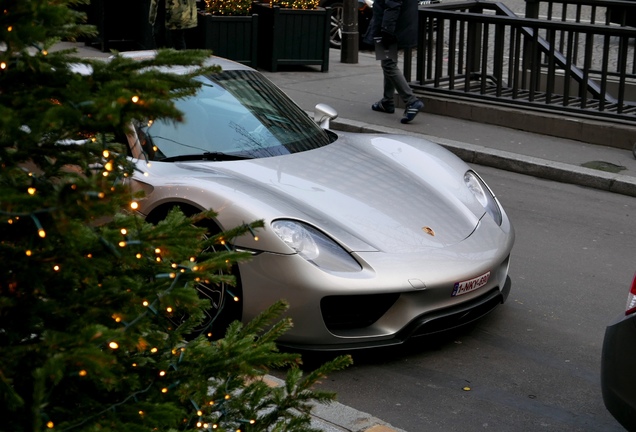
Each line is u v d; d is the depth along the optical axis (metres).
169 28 12.59
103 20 14.27
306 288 4.50
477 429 4.20
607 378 3.63
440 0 15.81
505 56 15.86
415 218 5.16
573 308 5.81
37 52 1.99
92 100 1.85
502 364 4.92
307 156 5.63
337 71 14.27
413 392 4.54
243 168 5.24
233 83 6.05
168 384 2.21
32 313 1.96
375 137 6.35
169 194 4.82
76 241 1.91
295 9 13.76
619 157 9.65
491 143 10.09
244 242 4.59
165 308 2.10
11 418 1.88
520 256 6.84
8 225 1.91
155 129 5.37
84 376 1.97
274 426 2.60
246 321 4.68
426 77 12.10
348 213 4.97
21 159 1.94
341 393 4.50
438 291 4.73
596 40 17.06
